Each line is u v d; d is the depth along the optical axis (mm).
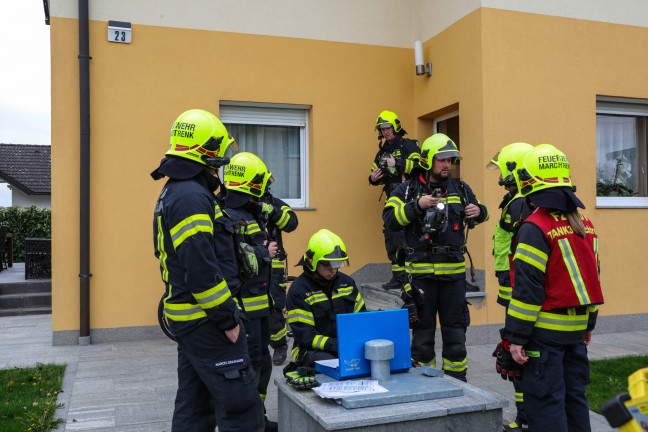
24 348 7113
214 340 3018
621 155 8602
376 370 3324
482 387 5418
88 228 7207
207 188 3240
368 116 8594
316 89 8344
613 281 7969
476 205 4984
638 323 8070
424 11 8570
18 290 10828
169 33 7691
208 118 3180
